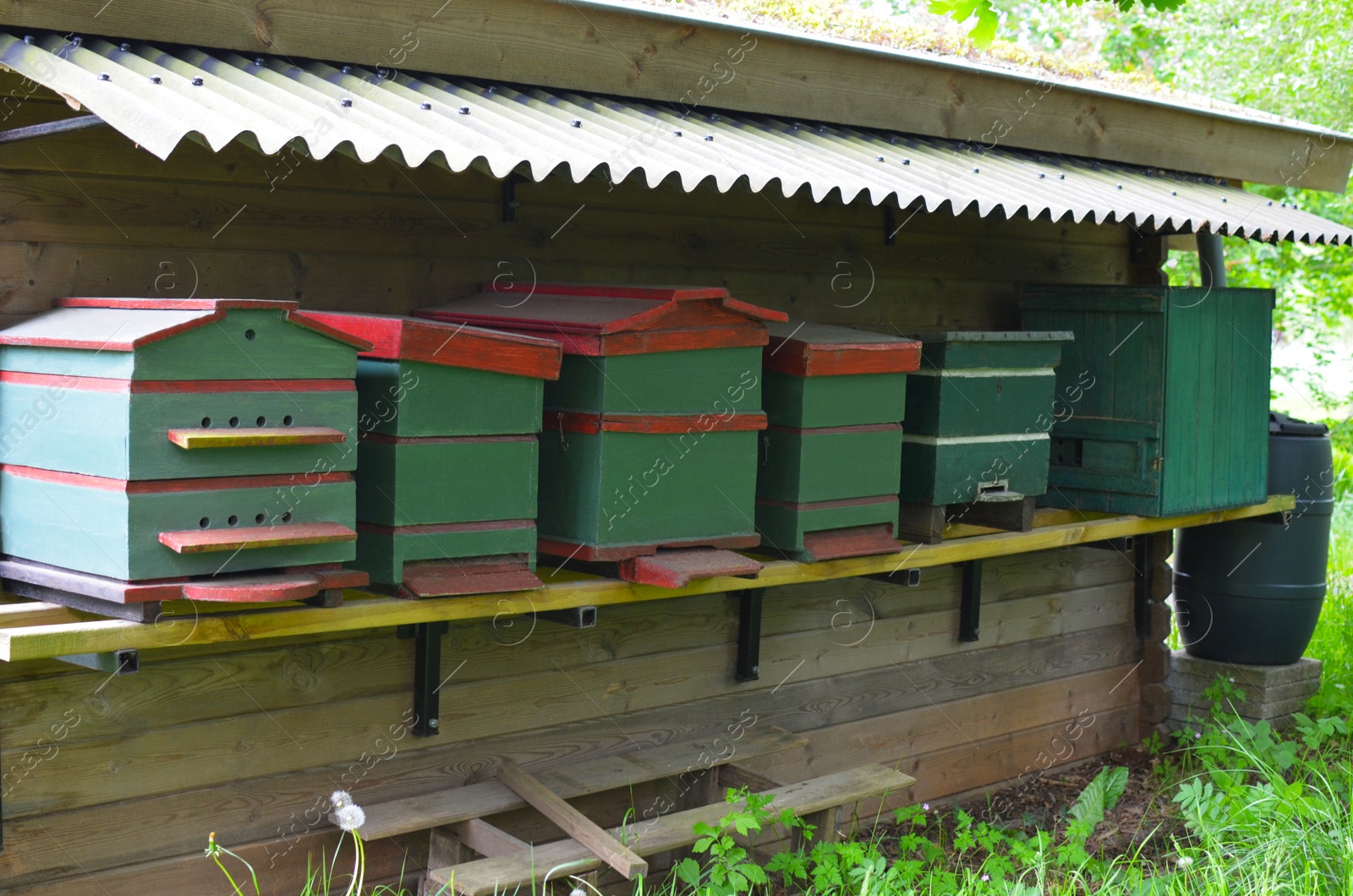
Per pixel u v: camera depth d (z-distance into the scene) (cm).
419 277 389
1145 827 552
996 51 584
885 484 424
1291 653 667
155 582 279
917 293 528
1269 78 1260
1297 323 1409
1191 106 582
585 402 349
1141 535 645
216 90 302
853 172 393
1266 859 424
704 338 364
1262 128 615
